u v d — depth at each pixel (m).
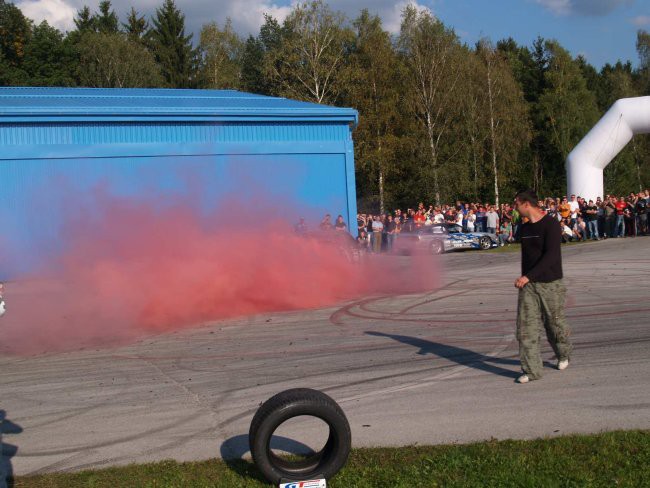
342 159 23.00
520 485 4.02
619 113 26.88
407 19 47.59
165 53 62.22
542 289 6.37
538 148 62.47
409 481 4.17
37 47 55.81
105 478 4.52
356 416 5.66
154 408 6.21
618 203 23.52
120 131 20.39
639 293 11.27
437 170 44.78
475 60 48.50
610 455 4.39
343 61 46.62
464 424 5.29
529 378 6.35
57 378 7.55
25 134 19.39
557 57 61.94
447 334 8.82
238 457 4.88
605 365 6.77
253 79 62.81
